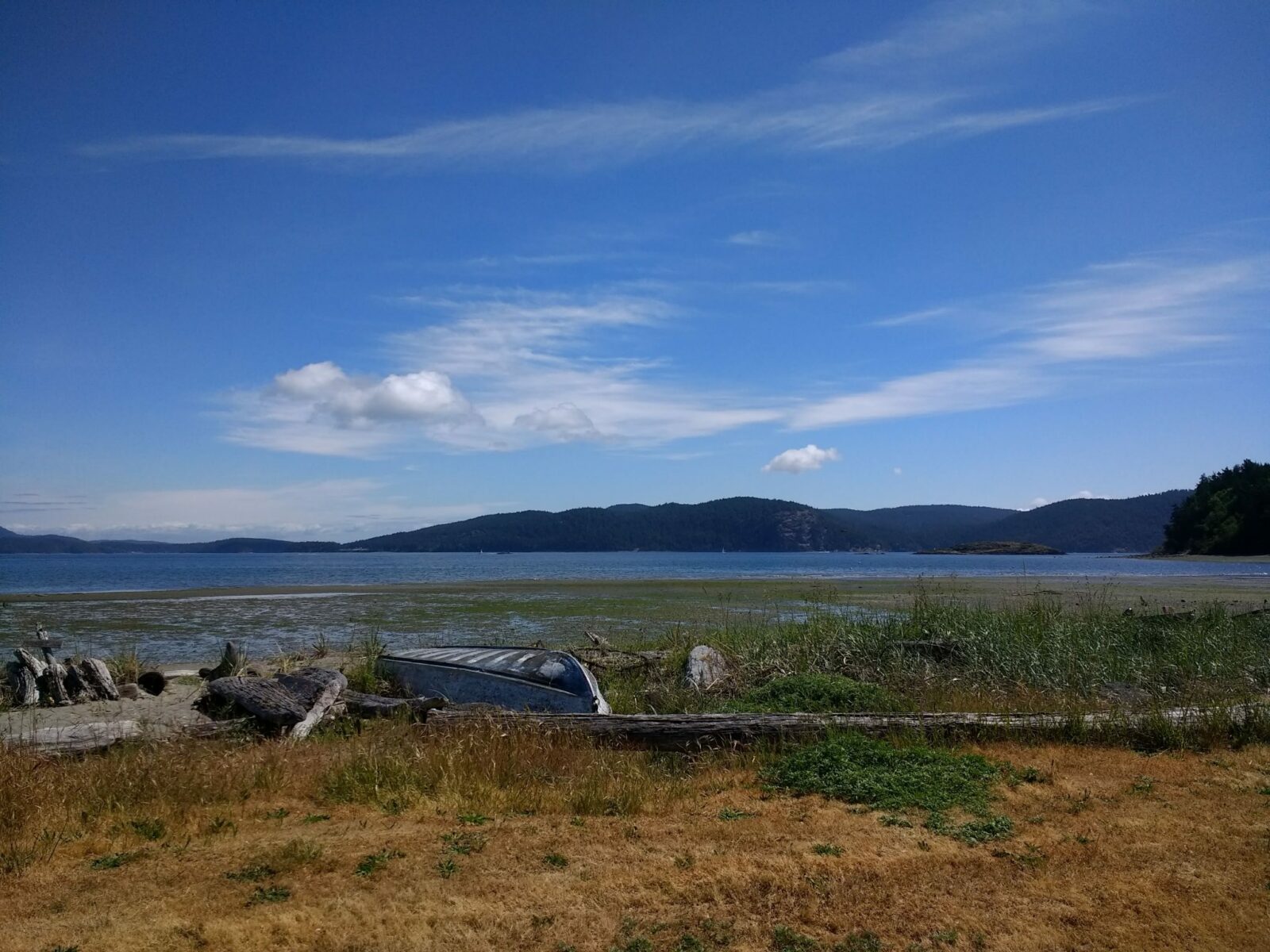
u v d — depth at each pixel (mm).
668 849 5387
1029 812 6191
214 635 20750
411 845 5418
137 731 8250
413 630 21672
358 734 9109
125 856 5164
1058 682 11641
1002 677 12180
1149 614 17953
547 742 7820
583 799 6348
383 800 6379
